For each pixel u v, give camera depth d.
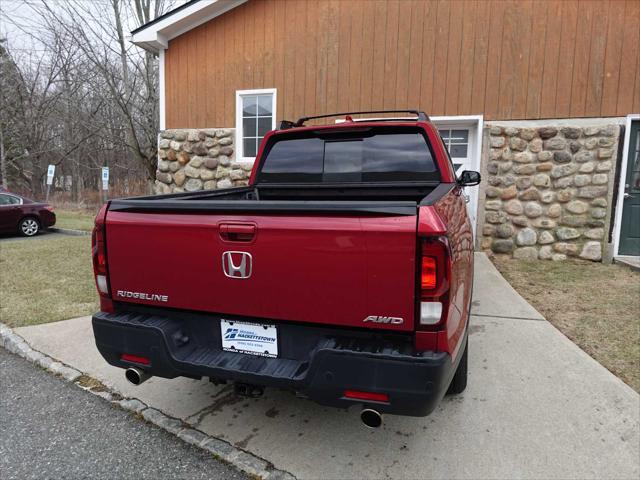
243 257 2.05
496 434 2.49
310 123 7.82
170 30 8.26
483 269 6.28
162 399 2.95
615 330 4.03
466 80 7.11
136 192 20.64
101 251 2.38
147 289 2.30
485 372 3.22
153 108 15.00
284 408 2.83
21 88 20.95
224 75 8.19
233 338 2.20
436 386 1.79
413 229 1.76
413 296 1.80
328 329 1.99
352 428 2.60
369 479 2.16
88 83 17.67
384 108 7.46
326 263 1.90
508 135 7.03
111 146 22.38
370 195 3.44
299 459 2.32
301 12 7.69
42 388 3.12
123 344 2.29
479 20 6.97
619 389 2.94
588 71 6.70
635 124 6.73
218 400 2.93
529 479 2.13
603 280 5.83
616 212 6.76
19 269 6.59
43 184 24.08
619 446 2.36
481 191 7.20
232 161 8.28
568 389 2.96
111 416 2.78
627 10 6.50
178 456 2.39
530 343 3.72
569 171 6.88
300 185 3.61
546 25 6.76
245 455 2.36
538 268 6.52
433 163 3.28
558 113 6.85
